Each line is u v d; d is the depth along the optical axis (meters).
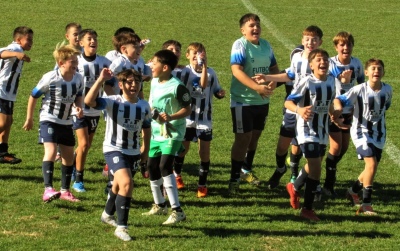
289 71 18.66
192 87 19.03
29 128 17.58
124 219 15.33
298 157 19.67
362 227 16.66
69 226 15.98
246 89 19.00
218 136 24.75
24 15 42.78
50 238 15.18
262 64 19.20
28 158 21.48
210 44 38.34
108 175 18.70
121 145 15.67
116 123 15.63
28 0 46.88
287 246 15.25
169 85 16.69
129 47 18.81
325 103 17.27
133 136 15.78
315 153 17.08
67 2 46.97
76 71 17.89
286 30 42.41
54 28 39.97
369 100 17.52
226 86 31.14
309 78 17.22
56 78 17.34
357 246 15.42
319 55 17.09
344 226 16.72
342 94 19.44
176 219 16.44
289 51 37.94
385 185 20.27
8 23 40.62
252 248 15.07
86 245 14.88
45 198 16.94
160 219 16.72
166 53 16.72
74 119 18.47
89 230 15.75
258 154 23.05
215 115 27.09
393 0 51.44
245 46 19.05
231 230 16.16
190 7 47.31
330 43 39.41
